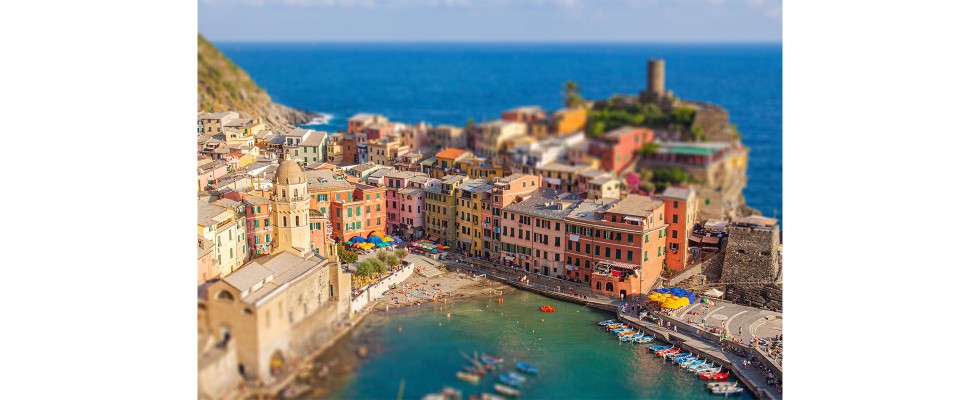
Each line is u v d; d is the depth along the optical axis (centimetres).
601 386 12625
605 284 16588
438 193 19225
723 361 13888
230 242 13925
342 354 12362
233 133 16825
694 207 18738
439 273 17475
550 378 12638
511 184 18612
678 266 17712
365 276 15788
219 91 19250
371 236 18250
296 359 11881
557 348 13888
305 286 12738
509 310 15562
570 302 16488
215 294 11275
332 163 18688
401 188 19300
